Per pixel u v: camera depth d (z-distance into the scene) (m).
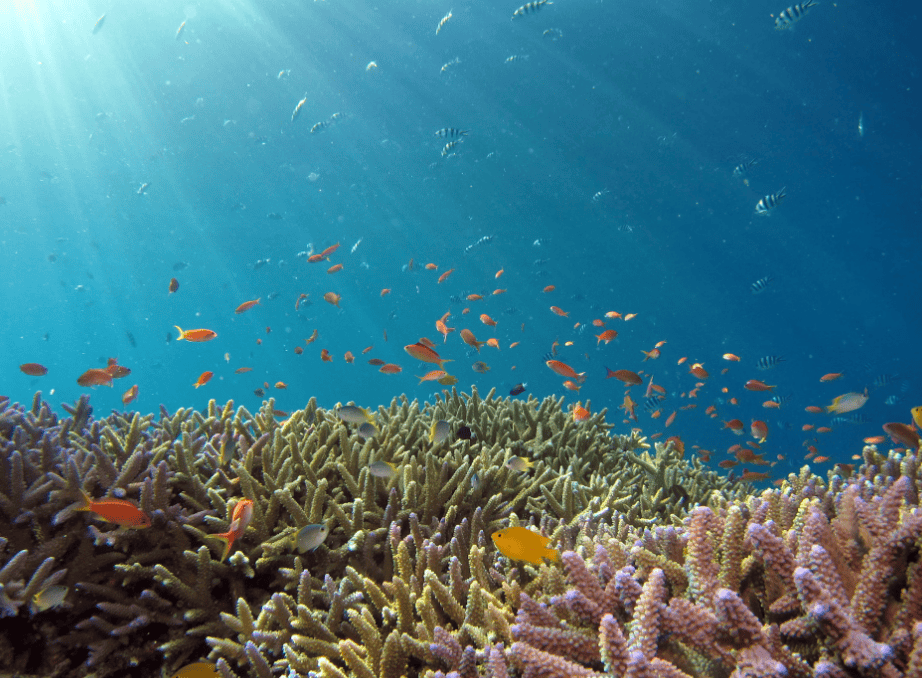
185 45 28.91
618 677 1.46
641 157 36.38
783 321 46.75
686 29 27.64
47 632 2.86
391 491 3.33
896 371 33.84
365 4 26.86
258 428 4.53
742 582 1.90
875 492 2.64
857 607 1.59
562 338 47.41
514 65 30.14
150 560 3.05
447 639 1.97
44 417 4.94
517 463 3.87
